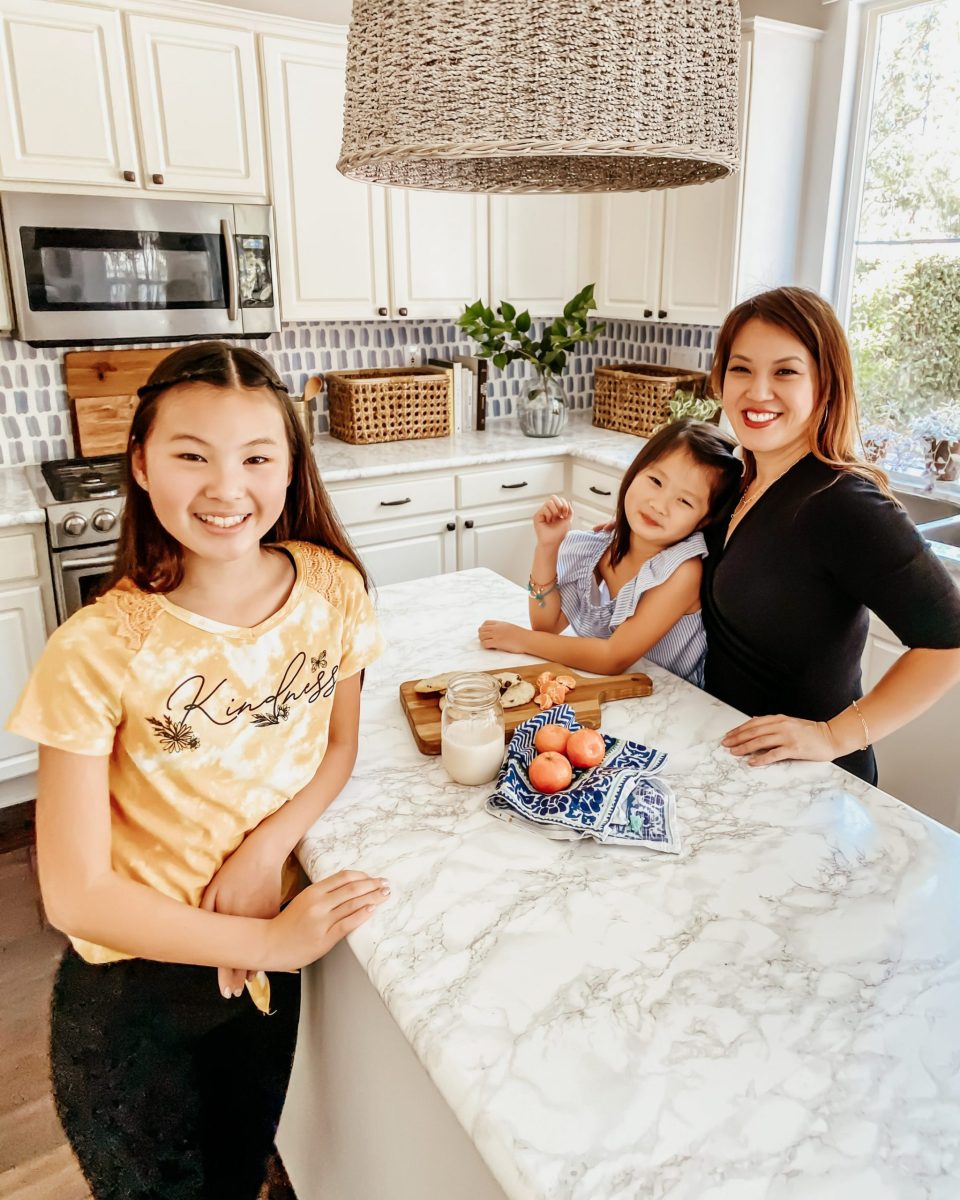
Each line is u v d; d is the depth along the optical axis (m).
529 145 0.81
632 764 1.10
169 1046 0.92
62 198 2.54
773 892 0.91
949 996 0.77
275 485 0.87
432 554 3.29
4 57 2.37
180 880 0.92
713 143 0.88
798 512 1.21
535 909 0.89
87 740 0.82
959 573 2.11
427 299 3.34
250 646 0.91
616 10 0.78
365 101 0.86
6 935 2.15
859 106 2.92
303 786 1.03
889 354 2.97
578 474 3.45
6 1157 1.57
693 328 3.62
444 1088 0.69
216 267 2.85
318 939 0.85
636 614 1.39
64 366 2.95
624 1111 0.66
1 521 2.38
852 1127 0.65
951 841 1.00
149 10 2.53
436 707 1.26
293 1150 1.29
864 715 1.17
